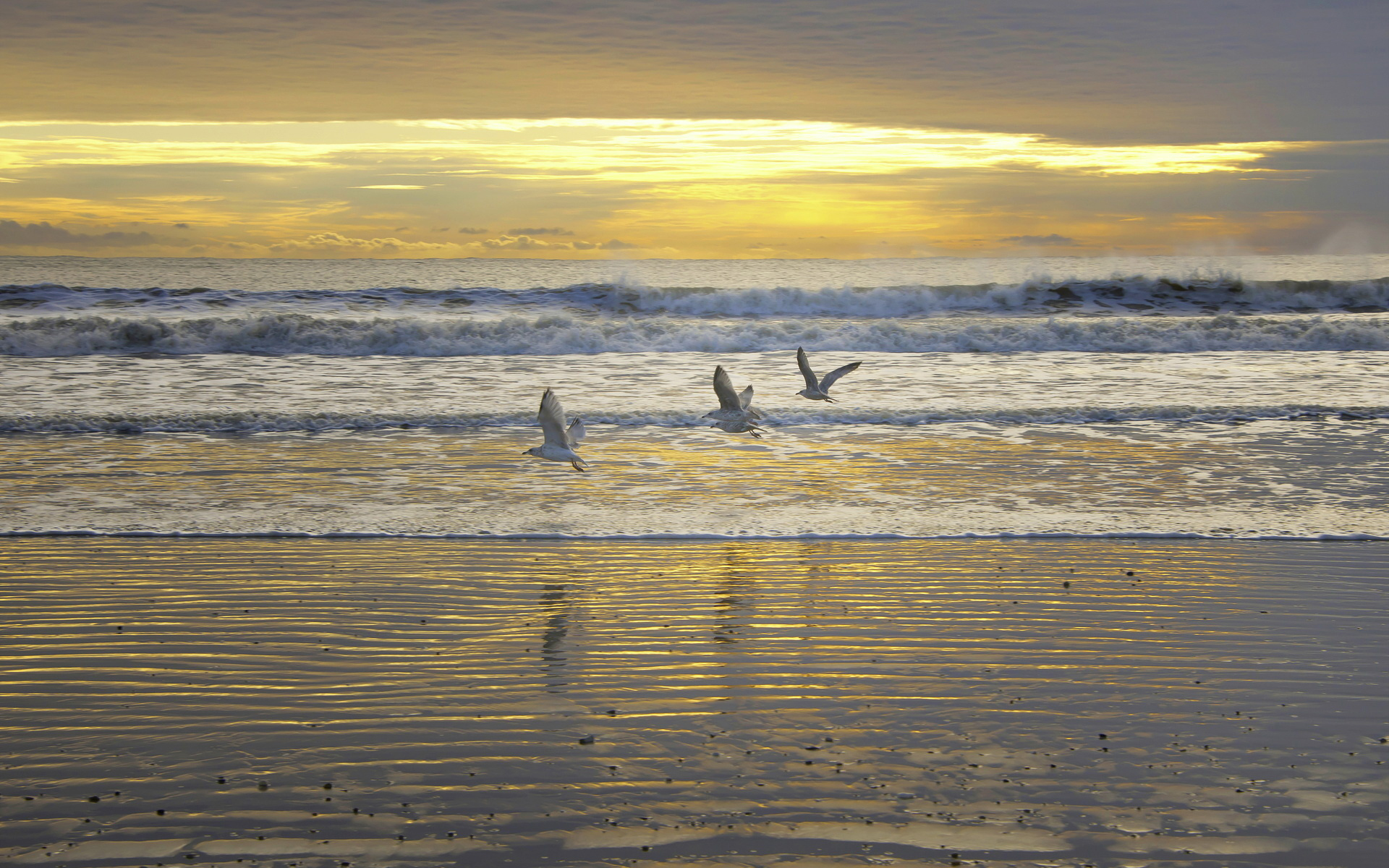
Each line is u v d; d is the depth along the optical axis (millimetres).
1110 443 15695
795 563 10055
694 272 86250
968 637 8156
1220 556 10227
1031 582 9477
